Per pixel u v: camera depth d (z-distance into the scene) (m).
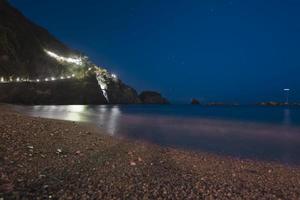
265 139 27.11
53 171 10.04
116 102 136.62
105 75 139.12
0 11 144.25
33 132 17.20
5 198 7.09
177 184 10.05
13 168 9.67
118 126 31.78
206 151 18.70
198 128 35.12
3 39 110.62
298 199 9.42
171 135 26.44
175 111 89.19
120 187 9.12
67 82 113.56
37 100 96.62
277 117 67.56
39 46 137.12
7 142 13.34
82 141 17.16
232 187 10.28
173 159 14.92
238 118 61.47
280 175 13.01
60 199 7.53
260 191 10.05
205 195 9.05
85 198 7.82
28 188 8.04
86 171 10.60
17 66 107.94
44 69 121.69
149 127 33.28
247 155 18.06
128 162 12.91
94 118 42.62
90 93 117.38
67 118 38.59
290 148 21.61
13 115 25.05
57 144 14.96
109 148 16.22
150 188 9.31
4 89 89.88
